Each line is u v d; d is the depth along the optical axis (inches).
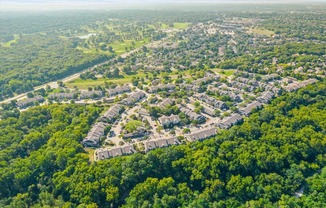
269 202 7795.3
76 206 7829.7
